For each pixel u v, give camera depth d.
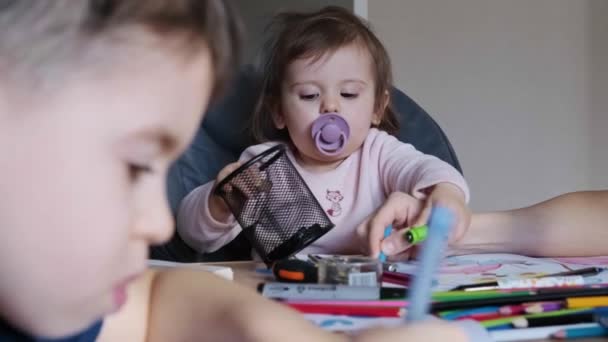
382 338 0.37
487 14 1.99
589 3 1.93
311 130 1.30
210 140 1.43
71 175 0.30
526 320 0.50
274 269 0.71
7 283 0.32
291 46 1.33
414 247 0.89
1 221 0.31
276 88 1.38
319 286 0.63
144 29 0.32
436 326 0.38
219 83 0.39
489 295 0.58
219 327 0.44
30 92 0.30
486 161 2.02
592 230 0.89
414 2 2.03
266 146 1.34
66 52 0.30
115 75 0.31
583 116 1.95
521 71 1.98
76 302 0.32
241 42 0.42
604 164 1.95
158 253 1.24
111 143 0.31
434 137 1.42
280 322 0.42
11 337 0.38
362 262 0.70
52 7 0.30
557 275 0.69
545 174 1.98
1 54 0.30
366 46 1.35
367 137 1.39
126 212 0.33
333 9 1.41
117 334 0.48
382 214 0.90
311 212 0.85
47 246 0.31
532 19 1.96
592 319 0.51
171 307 0.48
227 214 1.18
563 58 1.95
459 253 0.90
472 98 2.01
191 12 0.34
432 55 2.03
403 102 1.46
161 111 0.33
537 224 0.90
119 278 0.34
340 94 1.31
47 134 0.30
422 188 1.03
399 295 0.61
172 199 1.30
